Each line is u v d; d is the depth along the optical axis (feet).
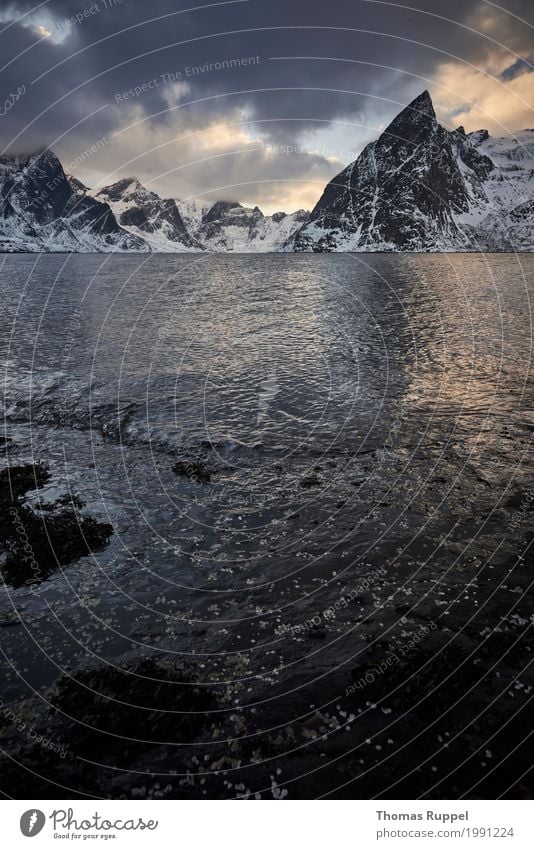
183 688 18.84
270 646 21.02
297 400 52.70
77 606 23.50
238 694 18.63
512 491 33.42
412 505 31.96
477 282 181.47
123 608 23.40
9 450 40.75
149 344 79.25
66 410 49.39
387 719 17.47
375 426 45.34
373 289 157.99
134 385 57.36
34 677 19.51
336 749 16.40
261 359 69.77
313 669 19.74
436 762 15.92
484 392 54.34
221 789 15.30
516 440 41.88
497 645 20.63
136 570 26.12
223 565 26.50
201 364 67.00
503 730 16.90
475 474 36.04
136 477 36.35
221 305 123.24
